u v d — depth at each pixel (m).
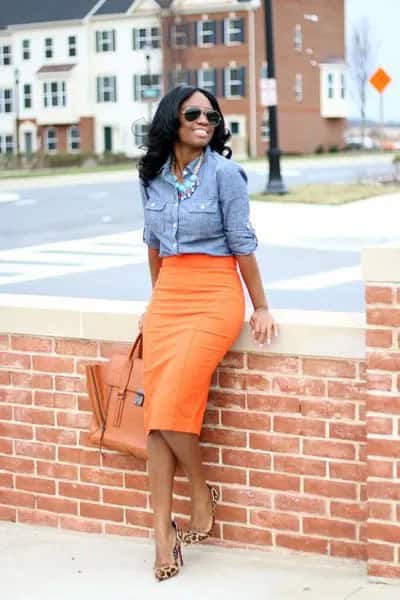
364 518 4.90
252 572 4.96
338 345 4.81
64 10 74.88
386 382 4.60
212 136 4.96
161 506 4.95
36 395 5.63
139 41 72.19
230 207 4.77
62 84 74.69
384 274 4.53
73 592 4.88
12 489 5.78
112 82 73.38
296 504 5.04
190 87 4.86
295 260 17.05
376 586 4.71
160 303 4.91
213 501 5.11
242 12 70.38
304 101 77.88
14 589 4.93
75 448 5.57
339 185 32.69
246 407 5.07
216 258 4.86
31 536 5.61
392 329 4.55
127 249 19.14
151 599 4.75
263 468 5.08
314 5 78.06
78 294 13.92
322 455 4.94
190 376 4.77
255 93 71.31
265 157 68.00
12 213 27.17
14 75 76.62
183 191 4.83
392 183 34.16
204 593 4.77
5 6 78.12
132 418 5.20
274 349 4.95
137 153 72.50
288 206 25.62
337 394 4.88
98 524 5.58
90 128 74.31
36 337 5.58
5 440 5.75
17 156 57.44
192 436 4.88
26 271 16.28
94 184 37.72
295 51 76.38
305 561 5.04
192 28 71.88
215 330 4.80
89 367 5.30
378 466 4.66
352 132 85.94
